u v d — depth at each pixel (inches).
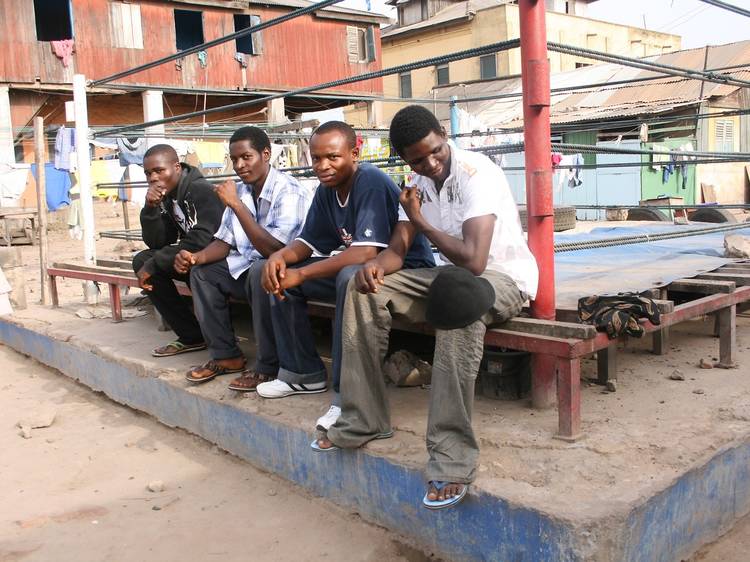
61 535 112.0
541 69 106.3
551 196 110.9
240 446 133.3
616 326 101.2
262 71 843.4
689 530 92.4
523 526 83.9
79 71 735.1
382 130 344.5
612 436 99.0
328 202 125.8
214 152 507.2
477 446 92.4
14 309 244.7
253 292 130.3
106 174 470.9
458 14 1158.3
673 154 193.8
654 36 1286.9
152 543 107.9
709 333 161.5
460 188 104.1
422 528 98.0
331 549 102.1
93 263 235.9
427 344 152.5
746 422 105.3
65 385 196.9
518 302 106.0
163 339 184.9
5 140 653.3
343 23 896.3
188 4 784.3
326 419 111.0
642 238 152.1
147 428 158.9
